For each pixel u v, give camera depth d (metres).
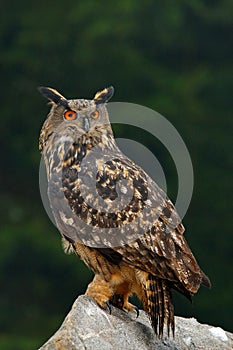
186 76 29.33
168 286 8.83
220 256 25.55
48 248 25.19
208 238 25.78
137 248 8.84
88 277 25.08
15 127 28.55
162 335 8.72
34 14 30.16
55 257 25.09
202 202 26.28
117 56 28.77
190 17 30.12
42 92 9.77
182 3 29.95
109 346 8.52
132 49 29.30
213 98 28.78
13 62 28.78
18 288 25.11
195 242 25.72
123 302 9.19
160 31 29.59
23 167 28.08
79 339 8.47
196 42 30.00
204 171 26.89
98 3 30.03
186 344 9.09
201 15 29.98
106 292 9.05
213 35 30.11
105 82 28.80
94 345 8.47
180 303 23.25
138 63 28.91
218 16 30.02
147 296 8.79
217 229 25.88
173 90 28.84
